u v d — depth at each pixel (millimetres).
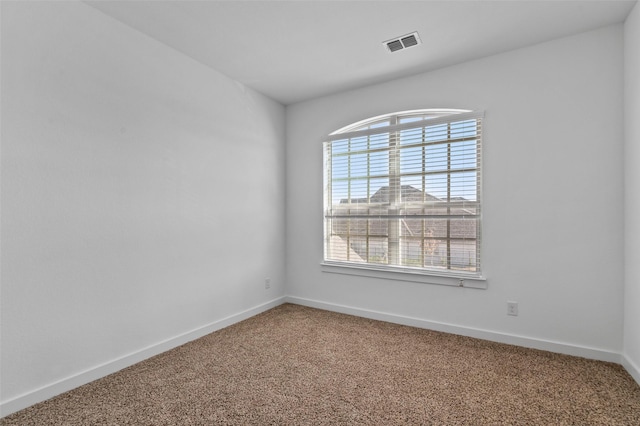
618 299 2178
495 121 2588
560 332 2359
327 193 3527
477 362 2213
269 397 1793
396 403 1733
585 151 2271
